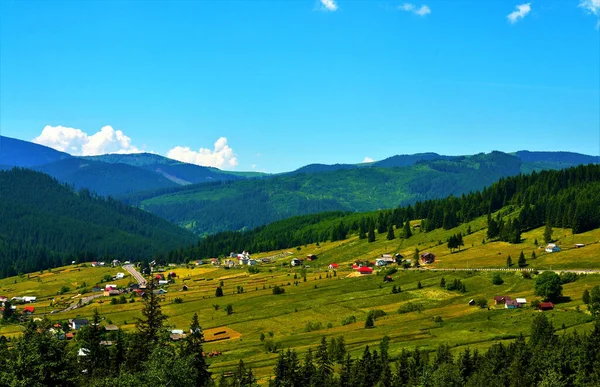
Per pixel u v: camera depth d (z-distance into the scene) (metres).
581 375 101.50
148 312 122.75
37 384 64.50
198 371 106.31
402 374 120.56
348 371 124.88
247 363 150.75
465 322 173.62
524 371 105.81
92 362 122.38
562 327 147.25
